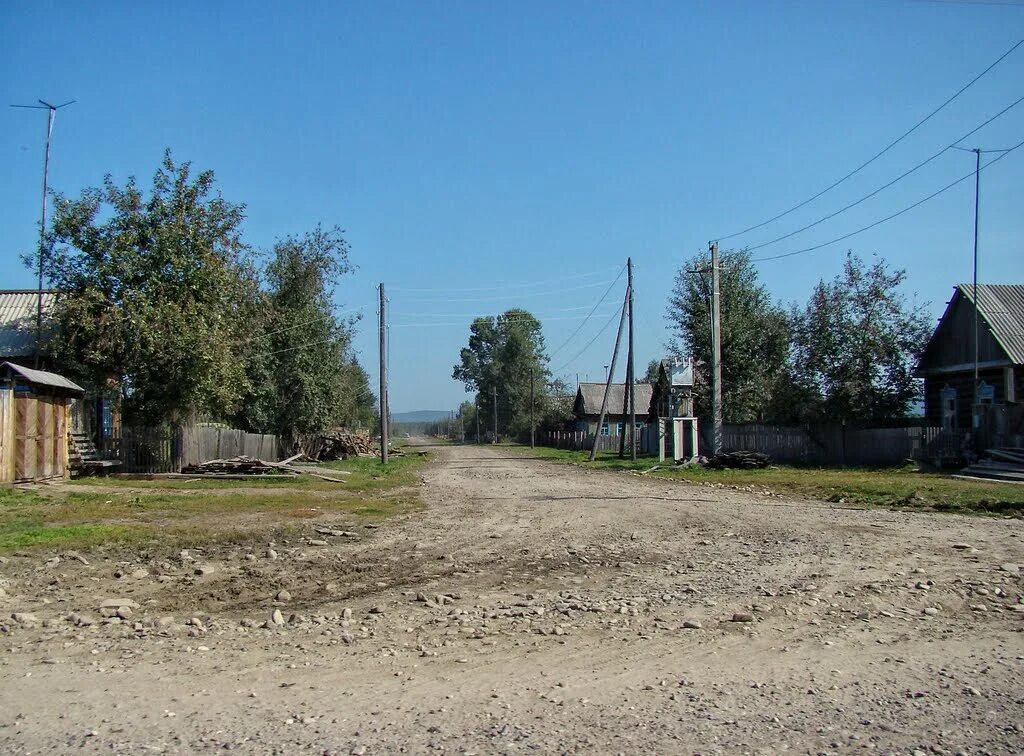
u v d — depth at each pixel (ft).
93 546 37.55
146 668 19.95
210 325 89.66
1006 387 97.55
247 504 57.77
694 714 16.81
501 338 331.98
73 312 82.94
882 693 18.24
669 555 36.76
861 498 61.00
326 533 44.06
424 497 66.85
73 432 84.07
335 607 26.94
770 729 16.03
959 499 57.31
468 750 14.88
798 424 116.37
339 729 15.90
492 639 22.66
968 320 105.40
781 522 47.44
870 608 26.20
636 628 23.84
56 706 17.21
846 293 111.75
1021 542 39.11
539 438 280.51
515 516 52.39
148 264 87.51
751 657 20.95
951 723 16.44
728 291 142.61
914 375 113.70
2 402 63.77
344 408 162.81
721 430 110.42
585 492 71.05
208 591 29.48
